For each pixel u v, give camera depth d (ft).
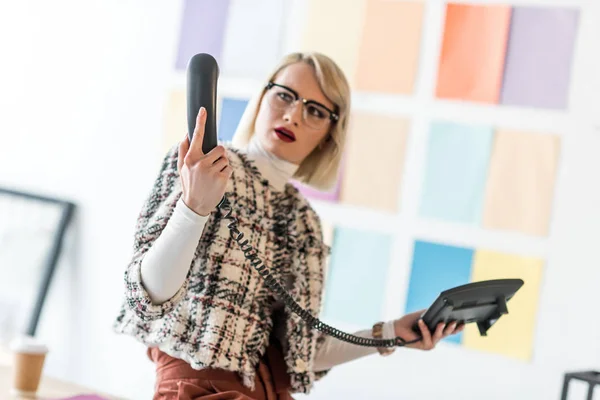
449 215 8.40
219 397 4.87
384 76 8.71
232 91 9.30
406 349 8.43
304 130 5.56
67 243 10.07
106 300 9.81
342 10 8.91
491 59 8.35
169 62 9.70
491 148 8.30
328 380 8.72
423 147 8.55
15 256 10.06
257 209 5.29
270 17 9.20
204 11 9.53
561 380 7.89
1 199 10.31
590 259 7.90
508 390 8.05
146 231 4.73
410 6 8.67
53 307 10.07
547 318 7.99
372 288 8.61
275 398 5.33
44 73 10.38
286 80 5.61
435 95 8.52
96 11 10.16
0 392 5.87
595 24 8.05
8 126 10.51
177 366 5.08
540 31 8.21
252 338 5.10
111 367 9.69
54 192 10.21
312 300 5.55
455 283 8.32
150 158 9.72
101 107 10.04
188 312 4.97
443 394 8.27
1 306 9.98
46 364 10.02
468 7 8.47
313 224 5.78
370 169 8.71
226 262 5.01
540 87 8.18
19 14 10.52
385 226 8.63
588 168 7.97
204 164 4.26
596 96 7.98
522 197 8.16
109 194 9.91
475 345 8.18
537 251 8.08
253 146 5.61
